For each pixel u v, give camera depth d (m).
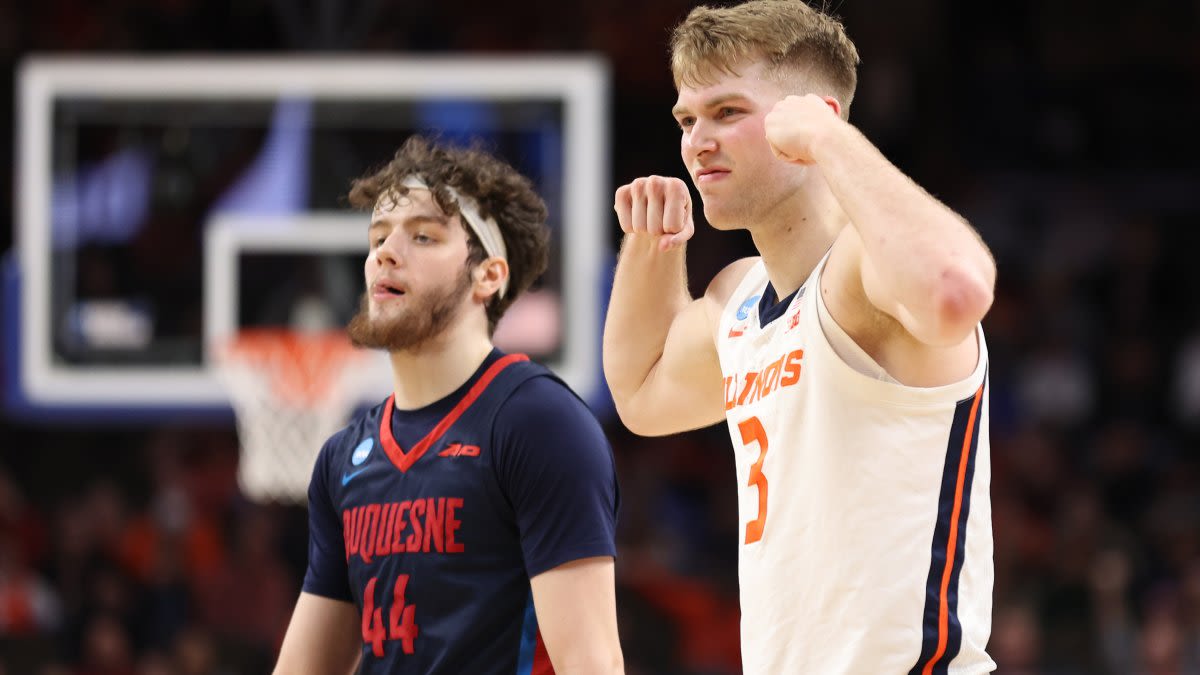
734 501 18.75
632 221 5.39
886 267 3.99
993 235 22.98
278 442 12.85
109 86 13.29
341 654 5.63
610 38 22.56
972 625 4.46
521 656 5.14
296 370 12.95
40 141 13.25
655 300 5.68
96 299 13.17
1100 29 24.28
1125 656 15.52
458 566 5.17
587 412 5.36
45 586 16.75
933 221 4.02
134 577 16.45
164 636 15.97
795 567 4.54
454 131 13.13
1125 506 18.62
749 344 4.88
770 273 4.89
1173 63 24.09
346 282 13.16
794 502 4.55
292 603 16.34
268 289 13.15
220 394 13.02
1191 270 22.67
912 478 4.40
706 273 21.23
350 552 5.41
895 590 4.37
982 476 4.54
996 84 24.09
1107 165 23.69
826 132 4.26
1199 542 17.03
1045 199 23.41
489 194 5.61
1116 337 21.89
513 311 12.86
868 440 4.41
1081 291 22.50
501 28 22.28
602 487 5.21
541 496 5.12
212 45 19.84
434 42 21.14
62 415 13.16
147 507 18.33
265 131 13.26
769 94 4.73
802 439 4.55
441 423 5.34
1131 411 20.64
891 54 23.67
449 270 5.43
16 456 19.00
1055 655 15.67
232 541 17.27
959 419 4.43
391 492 5.33
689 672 15.94
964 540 4.46
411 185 5.52
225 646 15.69
